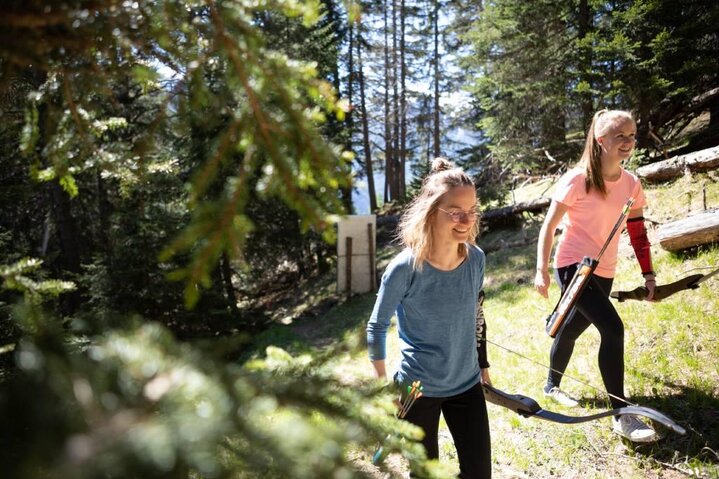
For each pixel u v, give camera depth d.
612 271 3.22
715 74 10.27
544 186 12.63
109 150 1.06
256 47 0.79
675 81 9.90
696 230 5.32
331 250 16.19
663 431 3.05
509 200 12.93
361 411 0.75
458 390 2.17
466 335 2.15
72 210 12.42
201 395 0.55
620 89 9.83
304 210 0.75
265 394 0.64
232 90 0.82
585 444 3.11
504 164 13.46
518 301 6.20
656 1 9.29
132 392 0.52
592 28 11.04
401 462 2.01
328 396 0.73
